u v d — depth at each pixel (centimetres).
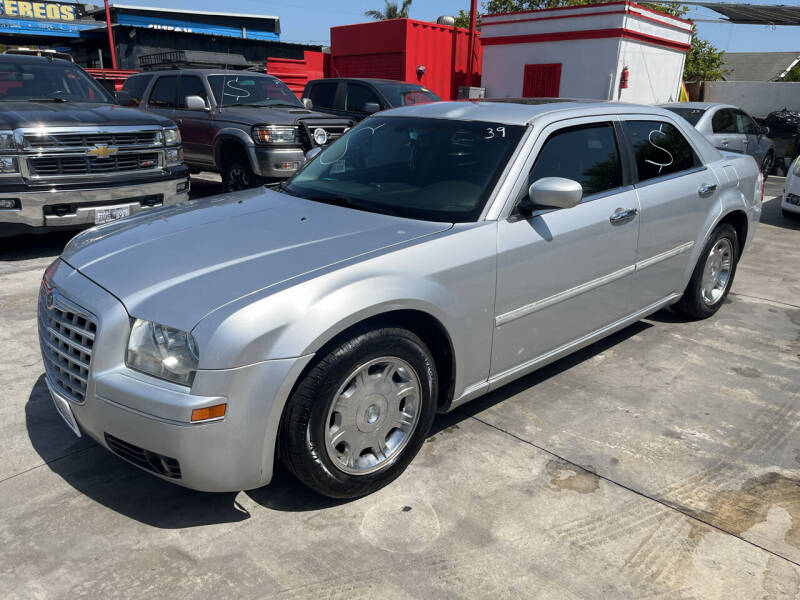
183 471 237
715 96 2184
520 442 327
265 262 263
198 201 373
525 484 292
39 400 355
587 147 366
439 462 307
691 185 435
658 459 316
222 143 894
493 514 271
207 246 283
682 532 264
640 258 398
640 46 1488
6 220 593
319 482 259
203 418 227
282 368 234
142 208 671
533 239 320
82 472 294
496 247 303
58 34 2691
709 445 330
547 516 271
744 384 402
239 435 234
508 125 344
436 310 279
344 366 250
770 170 1407
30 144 590
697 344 464
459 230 297
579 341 373
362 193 344
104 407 241
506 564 243
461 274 288
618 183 382
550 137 343
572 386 392
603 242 362
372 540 254
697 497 287
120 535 254
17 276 573
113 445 252
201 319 231
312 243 282
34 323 463
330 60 1892
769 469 311
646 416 358
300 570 238
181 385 230
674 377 409
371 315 254
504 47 1623
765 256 733
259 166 845
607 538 259
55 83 736
